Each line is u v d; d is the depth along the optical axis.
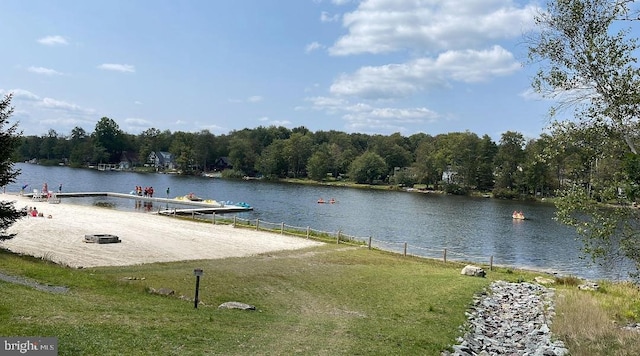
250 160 163.00
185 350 9.45
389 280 22.61
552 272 34.03
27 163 184.12
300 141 162.50
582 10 15.45
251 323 13.05
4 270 15.77
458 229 58.09
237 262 25.52
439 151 134.50
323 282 21.48
